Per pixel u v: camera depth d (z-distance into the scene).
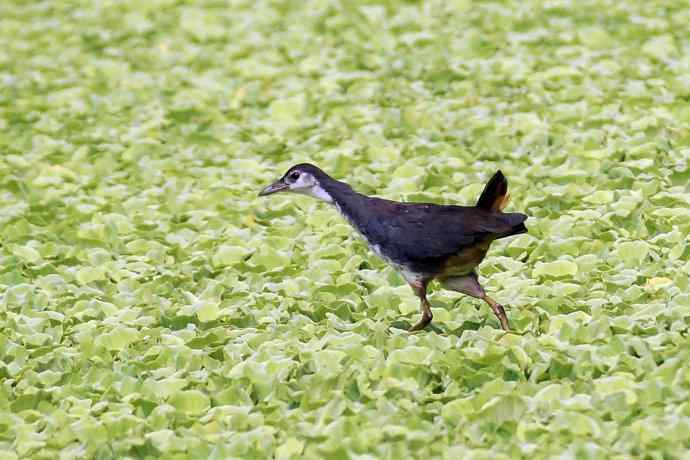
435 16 21.86
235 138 17.83
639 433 9.88
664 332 11.38
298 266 13.70
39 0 25.02
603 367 10.94
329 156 16.66
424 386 11.01
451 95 18.62
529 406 10.33
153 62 21.22
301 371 11.24
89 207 15.69
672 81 17.92
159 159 17.20
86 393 11.38
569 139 16.48
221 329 12.16
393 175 15.86
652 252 13.22
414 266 12.00
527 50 19.94
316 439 10.12
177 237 14.85
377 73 19.69
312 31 21.80
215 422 10.56
